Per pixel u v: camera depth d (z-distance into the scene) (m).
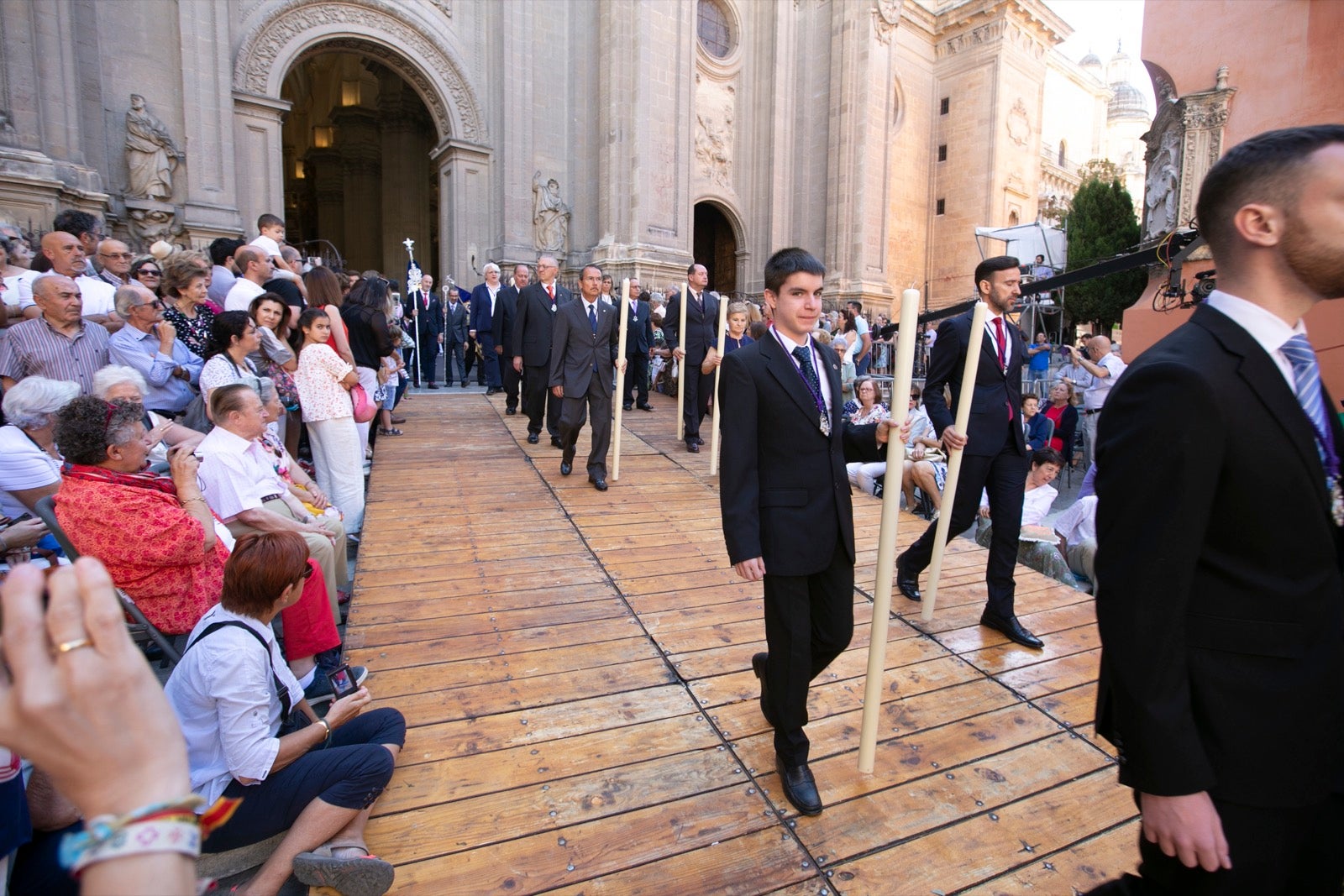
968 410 3.40
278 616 3.08
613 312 6.21
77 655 0.65
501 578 4.17
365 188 22.41
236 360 4.30
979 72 26.55
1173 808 1.15
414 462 6.75
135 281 5.46
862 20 20.44
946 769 2.57
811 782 2.34
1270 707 1.17
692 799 2.38
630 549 4.71
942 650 3.48
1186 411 1.13
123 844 0.62
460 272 15.89
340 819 2.00
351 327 6.12
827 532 2.27
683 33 17.11
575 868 2.07
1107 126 43.56
